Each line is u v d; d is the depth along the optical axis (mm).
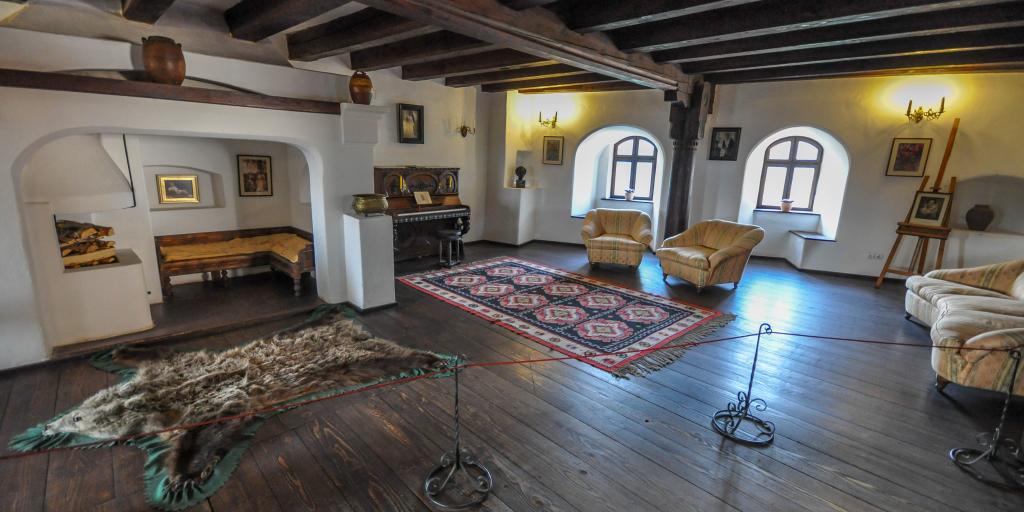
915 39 3748
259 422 2609
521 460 2357
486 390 3033
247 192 5340
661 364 3477
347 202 4344
